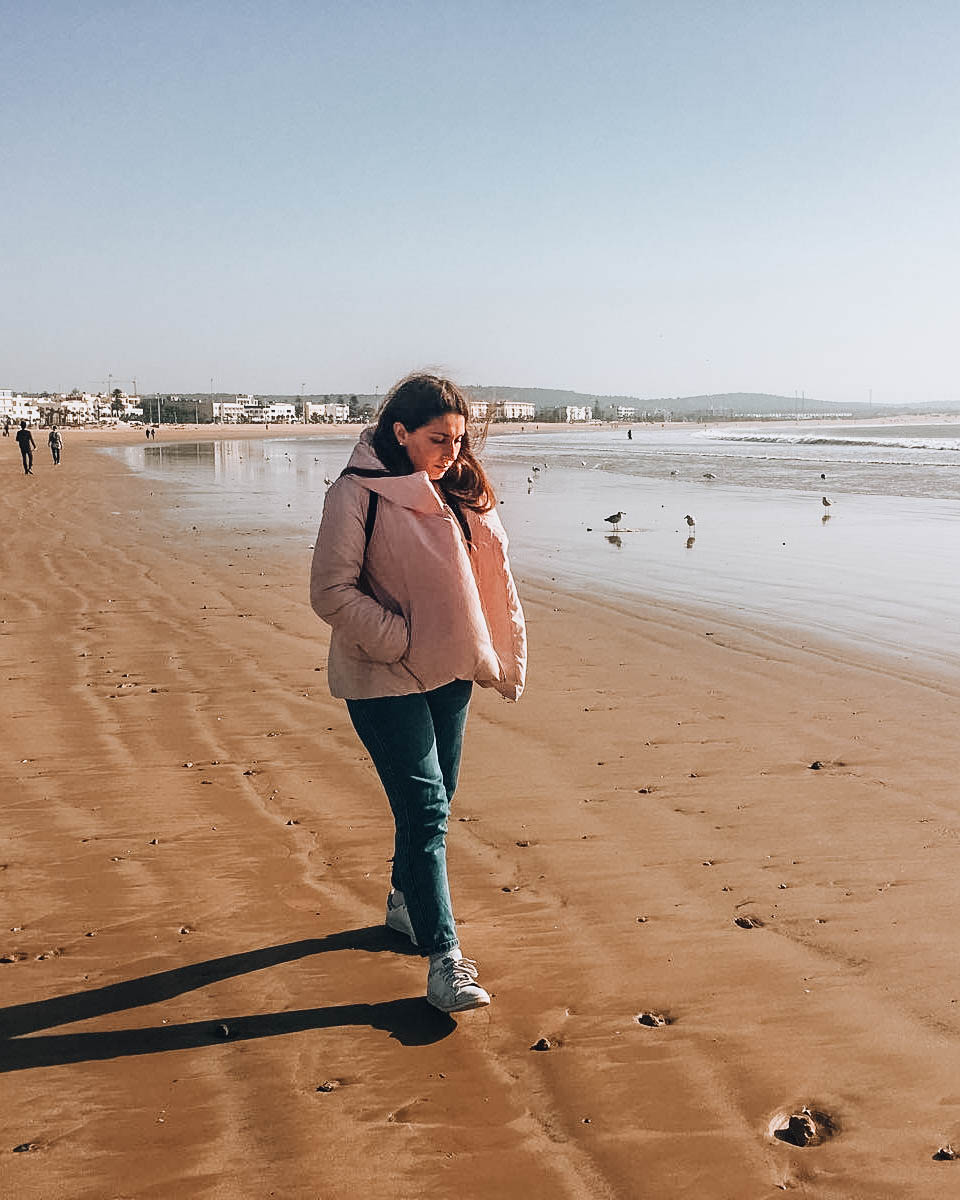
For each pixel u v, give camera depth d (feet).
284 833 14.60
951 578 37.29
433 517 10.50
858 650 25.77
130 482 110.32
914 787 16.05
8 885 12.98
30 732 19.62
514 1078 8.98
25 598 34.91
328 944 11.51
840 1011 9.90
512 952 11.21
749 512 66.64
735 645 26.71
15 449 225.76
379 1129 8.29
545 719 20.18
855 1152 7.89
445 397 10.52
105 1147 8.10
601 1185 7.60
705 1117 8.37
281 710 20.99
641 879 12.96
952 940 11.23
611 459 167.12
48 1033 9.78
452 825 14.83
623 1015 9.95
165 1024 9.93
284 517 67.31
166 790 16.37
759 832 14.39
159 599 34.68
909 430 499.51
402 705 10.44
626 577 38.52
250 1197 7.50
